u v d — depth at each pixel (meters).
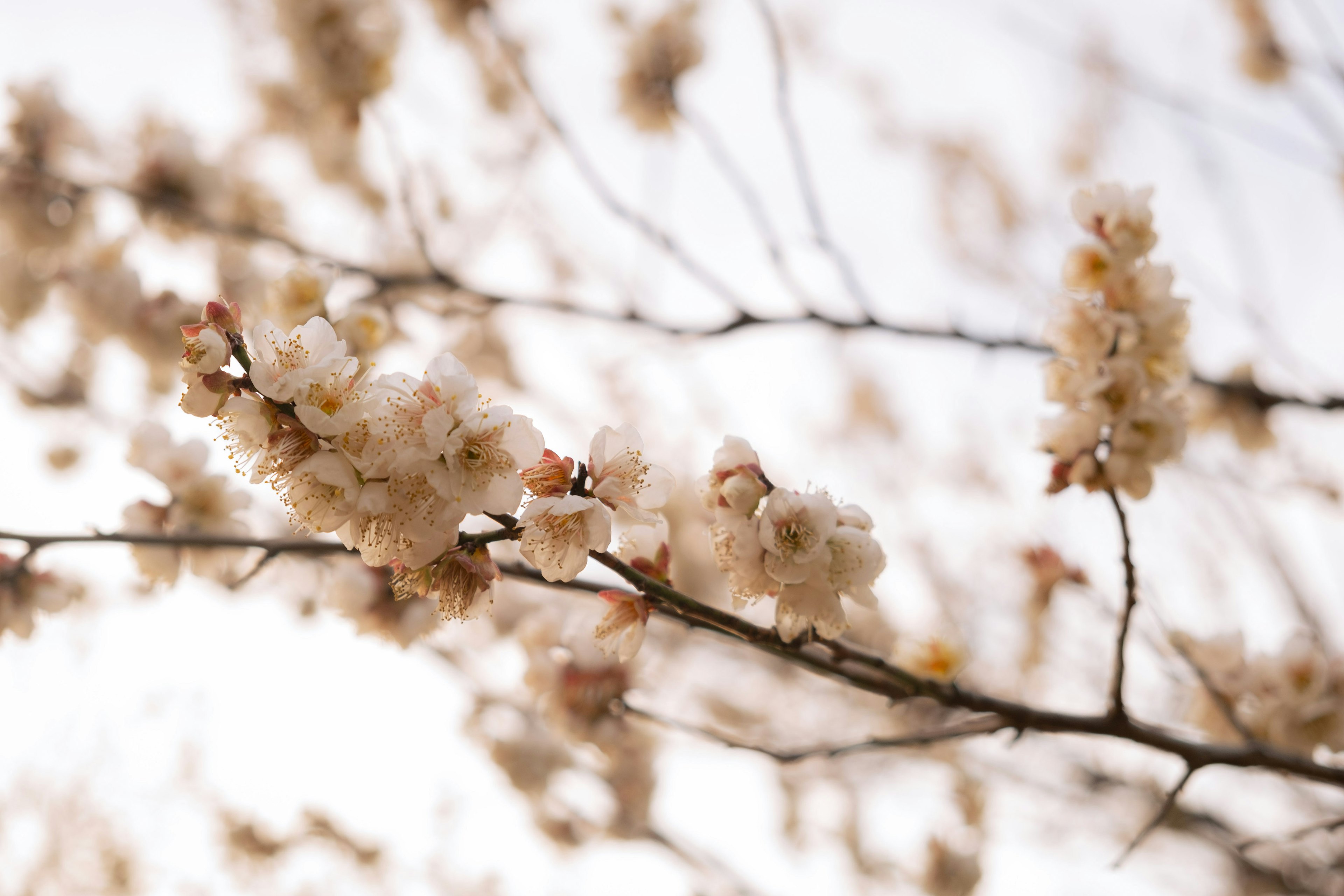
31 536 2.23
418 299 4.35
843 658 2.08
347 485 1.58
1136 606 2.32
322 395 1.62
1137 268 2.48
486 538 1.72
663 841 5.39
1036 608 3.48
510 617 5.26
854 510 1.98
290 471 1.61
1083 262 2.52
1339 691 3.10
